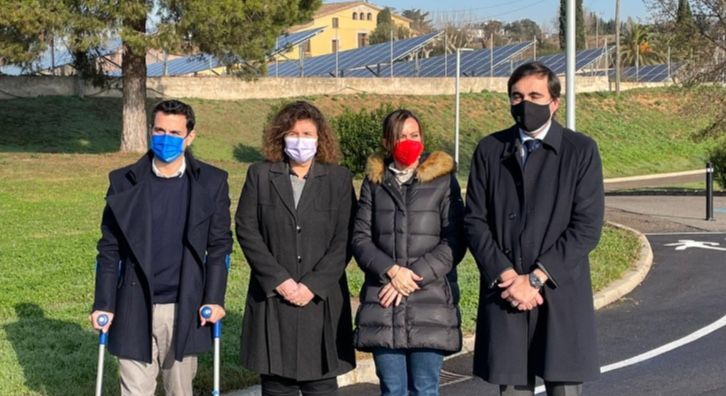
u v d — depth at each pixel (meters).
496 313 4.64
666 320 9.02
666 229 16.20
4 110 32.88
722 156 26.23
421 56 65.44
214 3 23.06
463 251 5.08
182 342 4.83
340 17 92.88
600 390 6.64
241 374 6.45
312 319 5.09
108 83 28.30
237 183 22.98
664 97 49.31
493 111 42.12
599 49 51.25
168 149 4.70
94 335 7.52
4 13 21.91
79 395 5.98
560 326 4.50
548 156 4.61
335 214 5.16
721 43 27.64
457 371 7.17
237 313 8.38
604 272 10.98
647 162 41.91
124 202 4.78
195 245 4.85
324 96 39.53
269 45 25.28
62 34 22.70
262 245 5.11
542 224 4.56
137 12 22.69
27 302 8.86
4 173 22.53
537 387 6.59
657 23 28.52
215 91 37.69
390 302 5.00
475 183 4.80
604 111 46.34
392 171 5.14
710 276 11.47
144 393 4.94
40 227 14.88
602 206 4.58
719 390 6.58
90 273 10.59
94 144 31.64
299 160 5.07
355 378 6.92
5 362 6.63
